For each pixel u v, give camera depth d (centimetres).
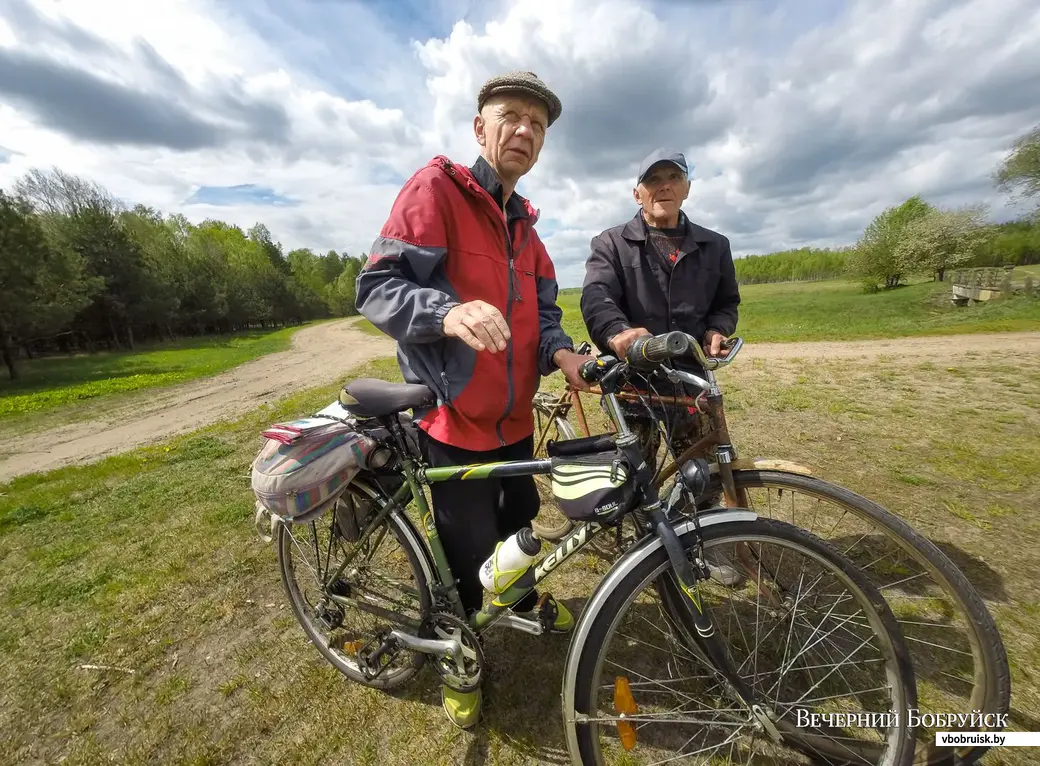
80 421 878
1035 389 473
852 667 159
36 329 1742
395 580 177
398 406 141
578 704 119
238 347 2598
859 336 1043
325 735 153
